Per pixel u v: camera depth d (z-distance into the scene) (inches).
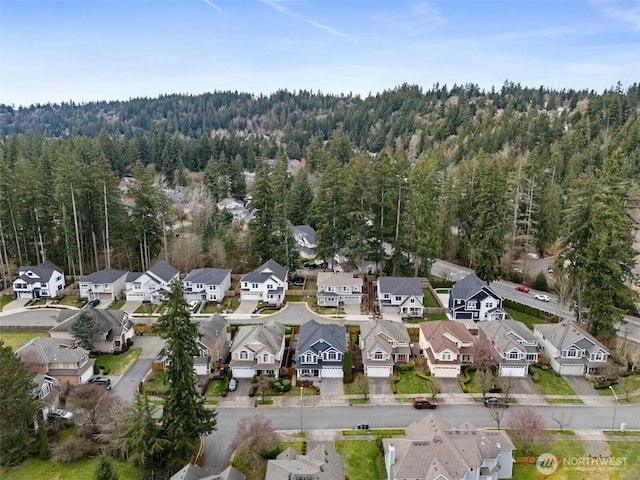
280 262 3238.2
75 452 1576.0
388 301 2770.7
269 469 1424.7
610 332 2351.1
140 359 2294.5
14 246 3235.7
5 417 1517.0
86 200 3179.1
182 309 1530.5
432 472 1393.9
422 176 3351.4
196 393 1577.3
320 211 3257.9
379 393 2004.2
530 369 2177.7
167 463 1509.6
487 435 1566.2
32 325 2598.4
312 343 2140.7
